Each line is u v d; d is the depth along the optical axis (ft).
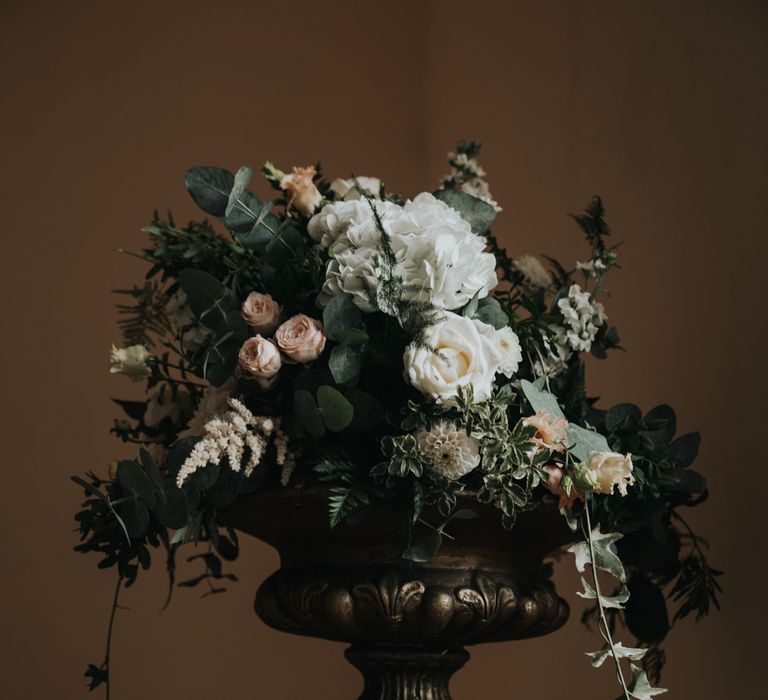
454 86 10.94
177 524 5.17
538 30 9.53
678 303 7.34
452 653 5.50
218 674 9.39
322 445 5.12
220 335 5.38
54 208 10.08
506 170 9.68
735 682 6.49
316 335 5.08
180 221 10.30
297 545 5.44
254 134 10.82
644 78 8.02
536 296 6.04
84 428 9.63
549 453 4.75
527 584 5.50
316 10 11.39
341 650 9.82
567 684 7.87
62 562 9.32
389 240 5.05
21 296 9.86
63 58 10.45
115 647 9.21
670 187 7.57
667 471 5.50
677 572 6.25
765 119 6.86
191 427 5.53
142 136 10.43
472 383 4.80
